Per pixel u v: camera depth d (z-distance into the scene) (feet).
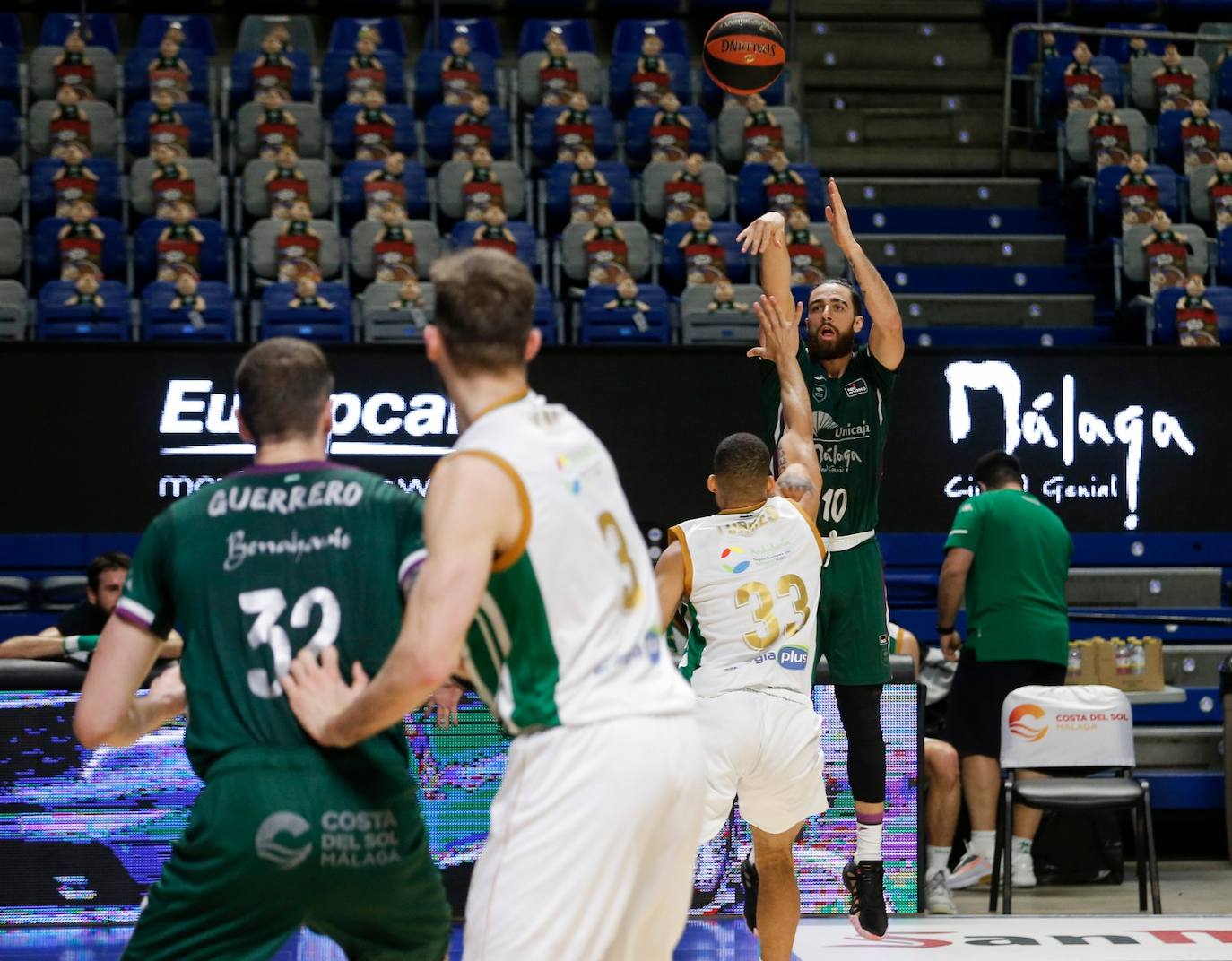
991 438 42.24
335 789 12.51
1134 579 42.60
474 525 11.67
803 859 27.58
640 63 69.10
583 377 41.57
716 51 27.96
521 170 63.77
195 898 12.38
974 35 75.77
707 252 56.85
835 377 23.54
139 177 59.21
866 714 22.65
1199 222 63.26
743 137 66.08
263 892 12.38
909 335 56.95
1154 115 70.38
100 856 26.37
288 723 12.66
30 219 59.82
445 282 12.55
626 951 12.39
